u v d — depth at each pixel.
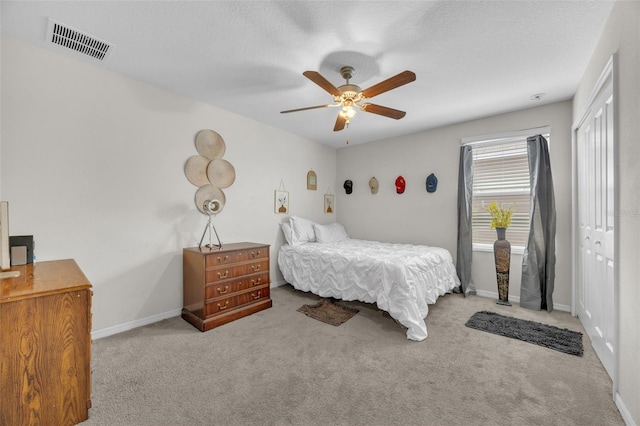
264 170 3.86
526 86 2.71
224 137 3.34
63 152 2.20
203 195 3.12
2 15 1.74
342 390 1.71
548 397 1.64
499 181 3.58
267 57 2.22
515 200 3.47
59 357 1.38
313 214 4.72
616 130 1.61
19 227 2.02
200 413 1.50
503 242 3.28
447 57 2.21
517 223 3.45
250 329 2.59
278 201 4.07
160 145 2.77
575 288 2.89
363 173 4.85
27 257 1.93
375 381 1.80
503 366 1.97
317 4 1.65
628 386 1.45
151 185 2.71
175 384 1.75
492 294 3.54
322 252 3.39
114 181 2.47
